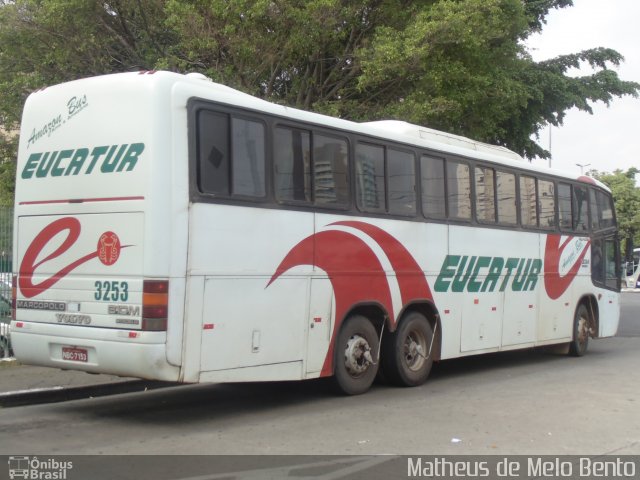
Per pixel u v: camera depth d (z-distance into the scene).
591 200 14.89
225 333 7.30
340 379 9.02
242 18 12.77
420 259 10.12
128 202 6.96
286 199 8.11
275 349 7.89
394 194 9.75
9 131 15.66
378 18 14.80
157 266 6.77
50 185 7.64
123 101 7.14
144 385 9.96
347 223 8.93
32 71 14.56
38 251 7.71
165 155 6.90
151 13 14.24
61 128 7.64
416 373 10.13
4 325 11.19
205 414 8.17
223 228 7.33
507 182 12.11
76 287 7.31
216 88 7.52
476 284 11.27
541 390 9.92
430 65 14.16
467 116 16.95
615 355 14.67
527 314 12.49
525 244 12.44
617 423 7.70
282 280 7.98
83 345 7.18
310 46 13.93
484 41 14.57
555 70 22.97
